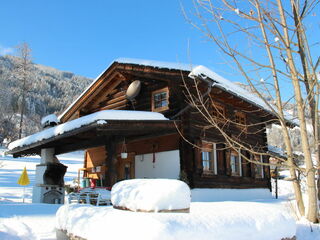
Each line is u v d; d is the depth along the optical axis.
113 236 2.64
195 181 9.96
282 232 3.42
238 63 4.71
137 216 2.64
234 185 11.76
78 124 8.69
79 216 3.50
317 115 5.07
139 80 11.73
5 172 25.27
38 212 6.57
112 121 8.11
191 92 10.40
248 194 12.45
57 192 11.90
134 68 10.62
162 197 3.10
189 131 10.18
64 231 3.79
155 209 3.06
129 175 11.95
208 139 10.88
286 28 4.77
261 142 14.22
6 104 44.25
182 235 2.48
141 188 3.26
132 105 12.11
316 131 5.09
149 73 10.29
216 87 9.73
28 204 7.93
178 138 10.45
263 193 13.53
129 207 3.23
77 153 50.16
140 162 11.61
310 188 5.11
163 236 2.38
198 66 9.21
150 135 10.66
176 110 10.45
